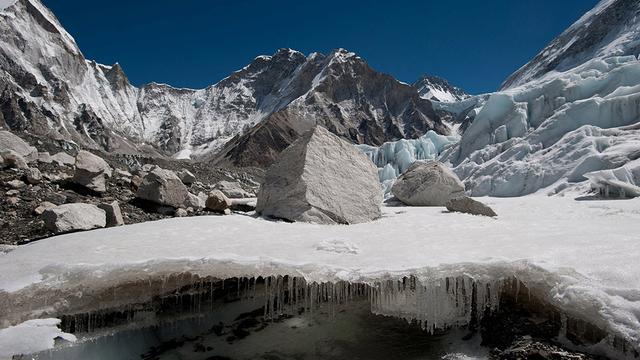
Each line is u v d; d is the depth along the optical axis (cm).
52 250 707
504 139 3472
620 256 556
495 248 668
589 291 472
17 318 554
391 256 651
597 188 1875
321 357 557
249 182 3378
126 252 688
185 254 673
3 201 970
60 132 10950
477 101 13625
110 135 12544
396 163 5359
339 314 664
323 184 1080
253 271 611
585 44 8219
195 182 1733
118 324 619
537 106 3456
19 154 1217
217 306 693
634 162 1961
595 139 2444
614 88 3081
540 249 637
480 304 572
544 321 535
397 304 604
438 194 1461
